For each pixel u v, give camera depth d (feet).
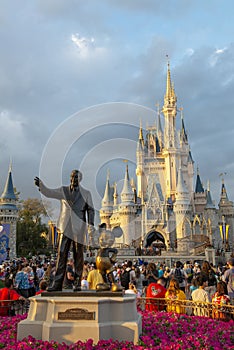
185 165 389.80
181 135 392.68
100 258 27.40
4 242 215.10
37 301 26.04
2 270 71.15
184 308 35.01
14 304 34.50
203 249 222.07
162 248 246.47
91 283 28.32
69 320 24.63
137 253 189.57
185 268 69.05
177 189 299.38
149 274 51.42
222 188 403.75
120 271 55.47
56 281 27.20
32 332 25.16
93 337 23.94
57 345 22.99
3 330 28.43
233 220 386.11
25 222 259.80
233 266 40.32
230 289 38.96
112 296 25.82
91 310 24.64
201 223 319.47
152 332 27.32
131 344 23.34
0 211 222.07
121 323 24.84
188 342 24.88
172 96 404.16
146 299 36.45
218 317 31.91
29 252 244.22
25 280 47.34
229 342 25.64
